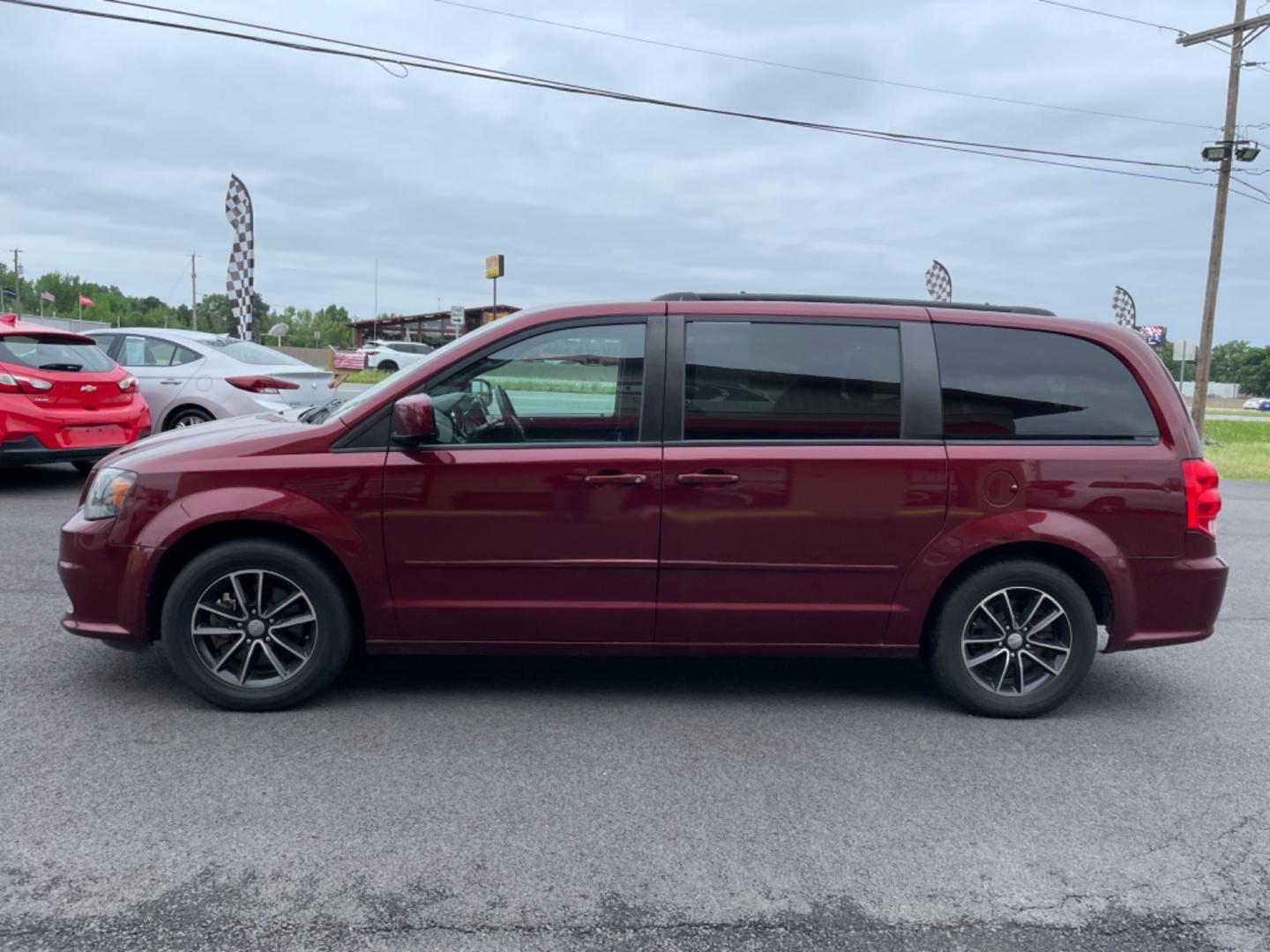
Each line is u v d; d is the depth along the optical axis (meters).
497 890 2.91
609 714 4.42
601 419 4.34
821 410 4.39
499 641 4.39
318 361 43.72
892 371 4.41
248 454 4.27
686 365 4.36
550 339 4.37
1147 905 2.93
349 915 2.76
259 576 4.24
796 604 4.39
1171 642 4.47
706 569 4.33
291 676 4.30
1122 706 4.74
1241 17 24.61
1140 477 4.40
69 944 2.59
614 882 2.98
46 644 5.13
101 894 2.83
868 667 5.26
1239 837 3.38
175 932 2.66
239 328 21.91
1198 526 4.43
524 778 3.70
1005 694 4.49
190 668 4.25
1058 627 4.50
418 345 41.97
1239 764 4.03
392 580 4.29
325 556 4.35
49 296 58.75
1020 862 3.17
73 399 9.27
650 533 4.30
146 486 4.23
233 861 3.03
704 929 2.75
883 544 4.36
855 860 3.15
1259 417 59.34
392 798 3.50
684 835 3.29
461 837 3.22
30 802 3.38
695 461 4.29
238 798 3.46
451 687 4.73
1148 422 4.47
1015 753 4.10
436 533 4.26
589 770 3.79
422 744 4.00
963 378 4.43
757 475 4.30
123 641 4.29
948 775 3.85
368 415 4.30
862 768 3.89
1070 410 4.46
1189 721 4.54
